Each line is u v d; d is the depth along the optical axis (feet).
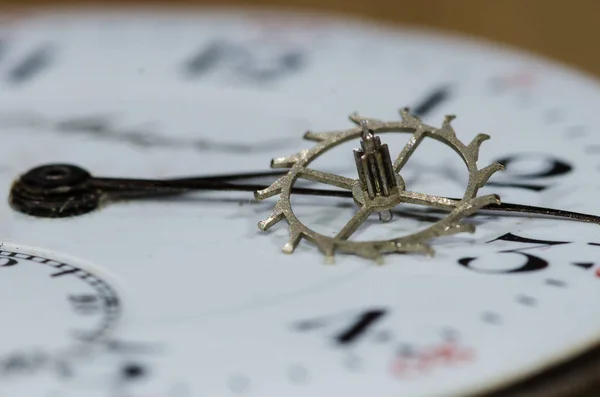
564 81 0.24
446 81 0.24
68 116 0.23
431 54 0.25
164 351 0.18
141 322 0.18
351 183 0.20
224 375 0.17
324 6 0.31
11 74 0.24
